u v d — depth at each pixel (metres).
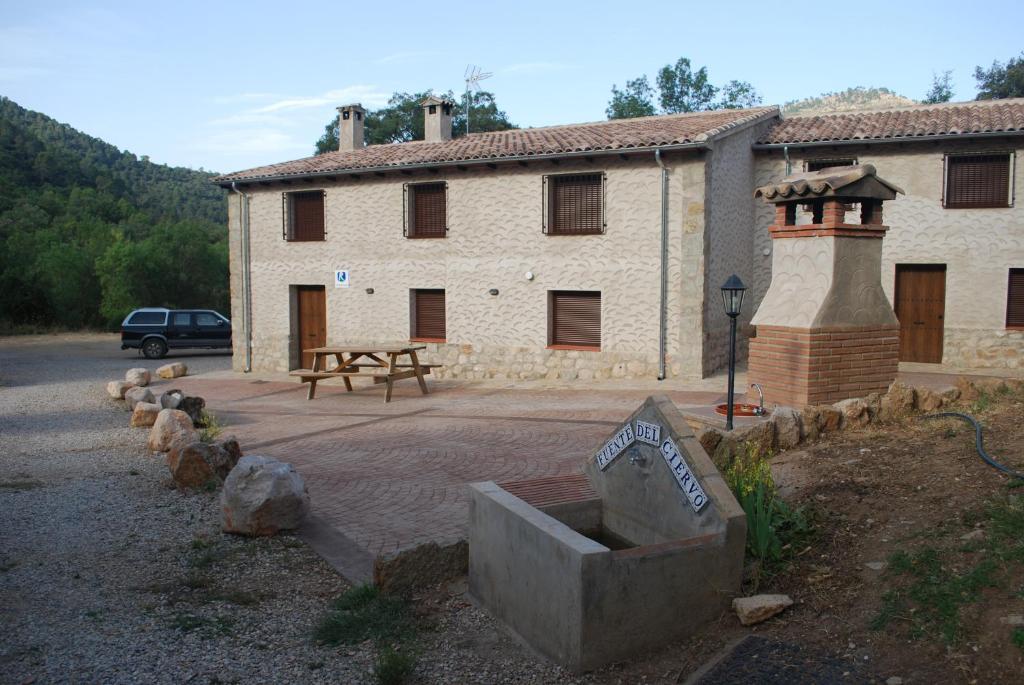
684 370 14.20
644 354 14.56
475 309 16.19
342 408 12.76
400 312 17.14
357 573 4.98
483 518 4.34
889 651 3.20
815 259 8.19
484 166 15.84
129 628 4.16
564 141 15.42
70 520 6.11
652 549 3.64
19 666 3.69
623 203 14.56
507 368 15.92
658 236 14.27
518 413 11.43
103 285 37.00
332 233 17.83
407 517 6.22
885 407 6.71
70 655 3.81
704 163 13.77
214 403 13.81
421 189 16.92
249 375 18.48
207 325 25.88
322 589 4.77
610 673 3.48
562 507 4.71
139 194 85.25
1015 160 13.73
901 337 15.02
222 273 39.81
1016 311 14.09
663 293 14.23
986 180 14.09
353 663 3.77
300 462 8.38
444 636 4.04
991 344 14.12
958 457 5.09
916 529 4.11
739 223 15.49
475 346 16.23
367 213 17.34
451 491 7.02
